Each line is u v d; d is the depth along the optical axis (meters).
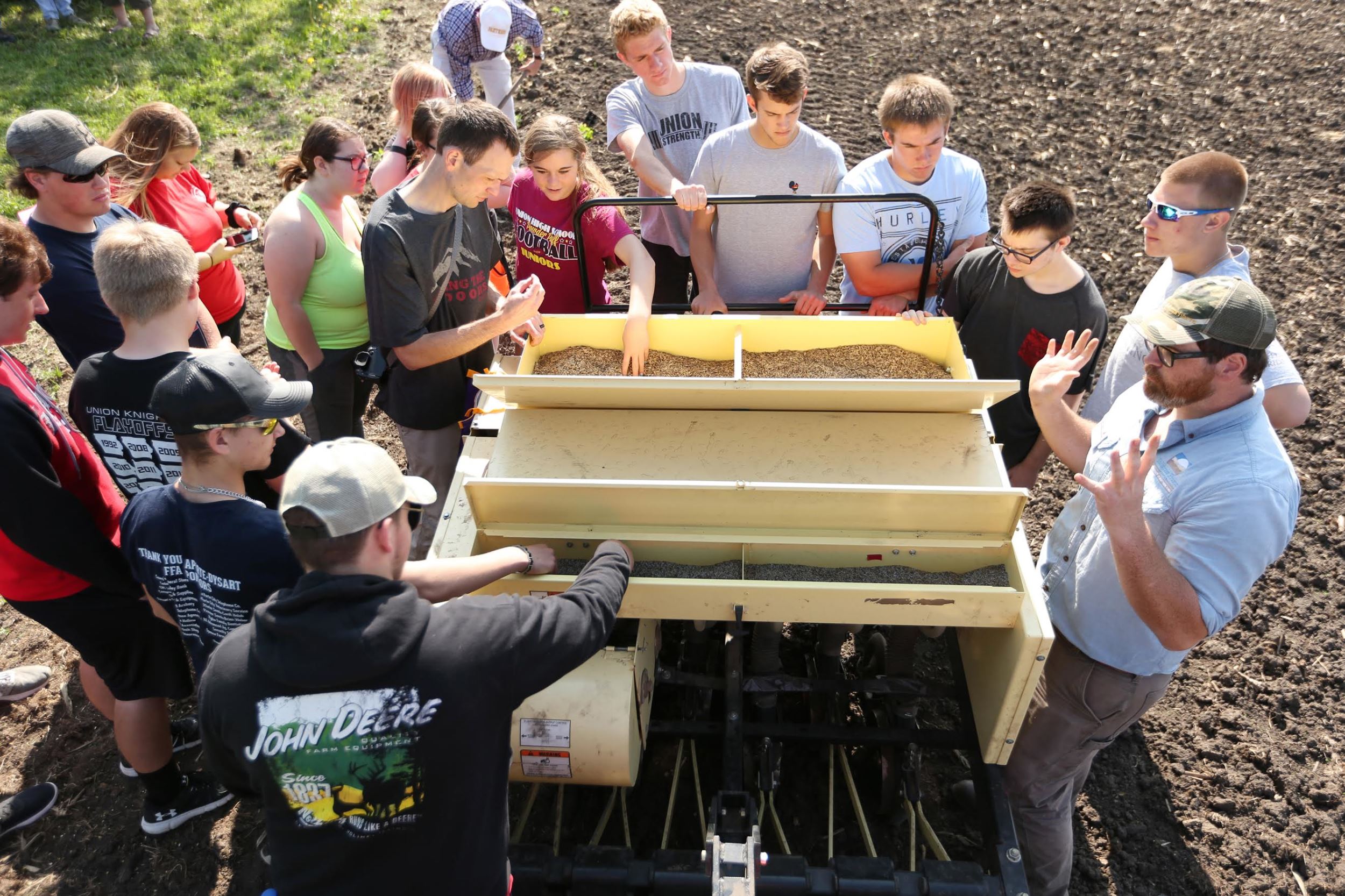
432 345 3.24
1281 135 7.04
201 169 7.13
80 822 3.41
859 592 2.57
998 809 2.69
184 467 2.29
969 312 3.55
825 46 8.46
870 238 3.74
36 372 5.55
